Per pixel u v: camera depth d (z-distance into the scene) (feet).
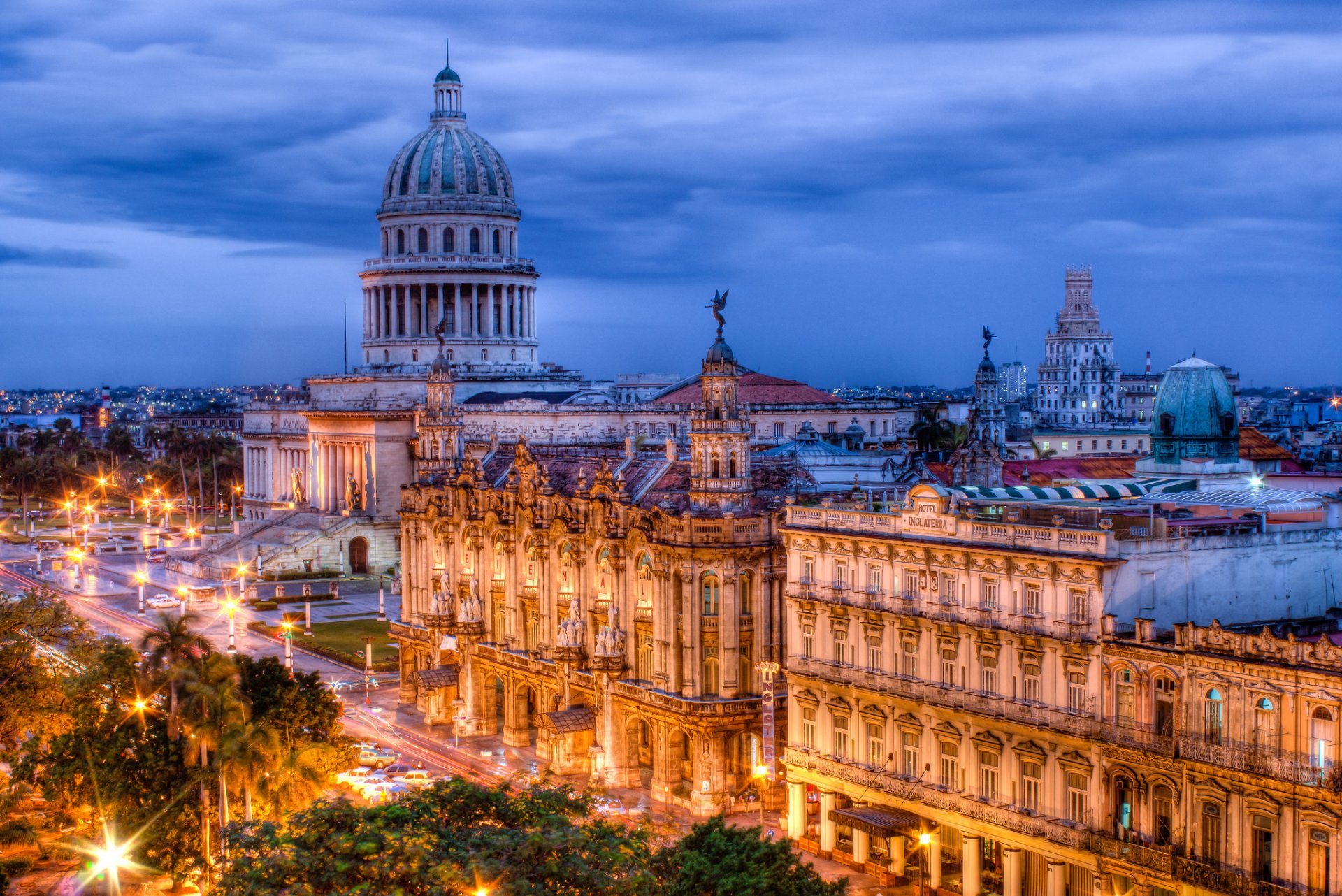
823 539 345.92
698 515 382.42
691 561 377.71
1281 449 595.06
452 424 526.16
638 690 397.60
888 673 325.21
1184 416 415.03
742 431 388.16
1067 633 278.87
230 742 310.86
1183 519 323.78
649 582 399.65
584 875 228.63
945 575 311.68
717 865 244.83
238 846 240.73
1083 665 277.23
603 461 441.27
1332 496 358.43
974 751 302.04
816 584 348.18
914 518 322.34
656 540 387.34
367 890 220.64
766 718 361.30
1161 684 263.90
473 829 246.68
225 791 315.78
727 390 387.34
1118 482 376.48
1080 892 280.72
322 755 364.79
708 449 386.93
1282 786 239.71
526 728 456.45
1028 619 288.51
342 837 232.53
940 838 312.71
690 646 378.94
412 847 226.38
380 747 450.30
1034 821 285.43
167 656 345.10
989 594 301.22
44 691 397.60
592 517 418.92
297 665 574.15
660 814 376.89
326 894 227.61
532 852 230.48
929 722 313.53
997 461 588.50
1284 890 240.32
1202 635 256.32
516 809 255.50
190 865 321.73
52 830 374.02
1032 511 320.09
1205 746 252.42
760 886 237.66
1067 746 280.10
